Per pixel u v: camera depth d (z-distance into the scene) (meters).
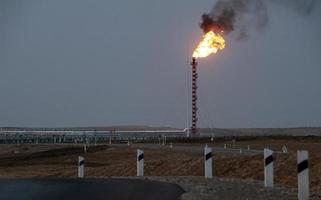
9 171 64.69
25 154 123.81
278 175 26.77
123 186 21.20
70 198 17.44
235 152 58.97
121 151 92.69
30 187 21.05
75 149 116.12
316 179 23.05
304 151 16.22
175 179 24.52
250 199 16.84
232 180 23.69
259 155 32.44
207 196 17.70
